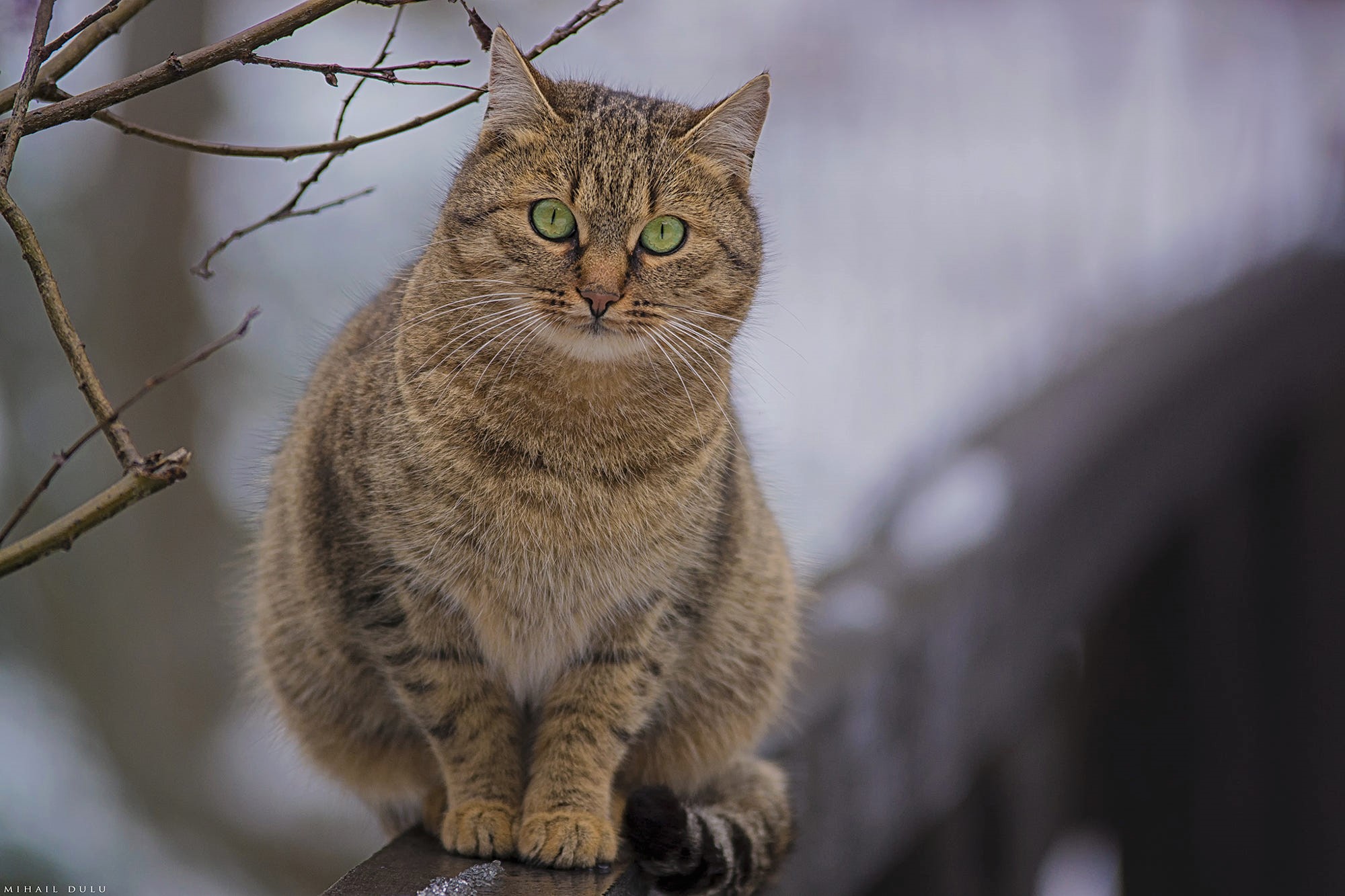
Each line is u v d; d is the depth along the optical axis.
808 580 6.35
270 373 12.97
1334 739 7.62
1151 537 7.11
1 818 9.88
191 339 13.05
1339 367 8.48
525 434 4.77
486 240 4.89
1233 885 7.38
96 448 12.47
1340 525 7.88
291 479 5.35
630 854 4.45
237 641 6.40
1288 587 7.99
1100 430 6.64
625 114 5.10
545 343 4.78
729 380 5.28
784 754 5.20
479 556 4.68
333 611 5.01
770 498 6.32
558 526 4.73
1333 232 8.93
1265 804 7.59
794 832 4.81
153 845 11.84
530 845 4.36
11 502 12.14
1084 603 6.64
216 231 12.99
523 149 4.95
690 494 4.91
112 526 13.03
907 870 5.95
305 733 5.61
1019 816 6.44
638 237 4.95
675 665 5.06
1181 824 7.41
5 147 2.73
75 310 12.89
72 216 13.17
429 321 4.84
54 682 12.87
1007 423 7.08
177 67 2.98
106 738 12.68
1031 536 6.10
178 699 12.89
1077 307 9.34
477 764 4.74
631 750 5.34
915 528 6.18
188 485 13.10
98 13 2.97
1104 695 7.47
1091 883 7.59
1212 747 7.51
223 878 12.36
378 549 4.64
